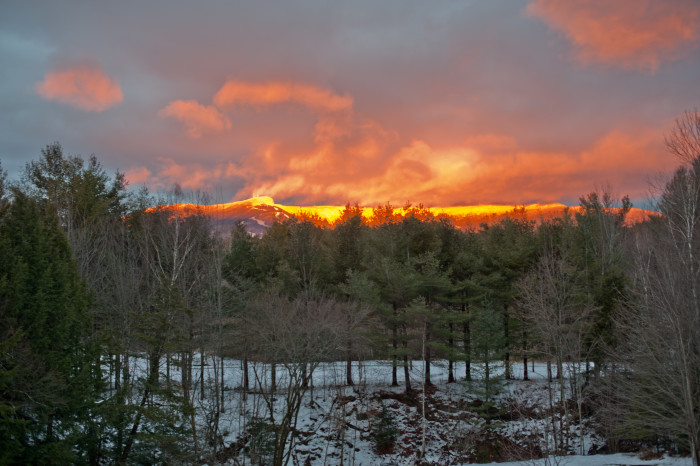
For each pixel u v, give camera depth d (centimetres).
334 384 3669
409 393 3475
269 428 2744
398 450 2962
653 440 2692
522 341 3791
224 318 3297
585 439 2972
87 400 1845
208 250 3644
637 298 2530
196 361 3506
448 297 3797
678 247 2300
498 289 3822
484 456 2903
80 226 3456
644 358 2109
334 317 2836
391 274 3297
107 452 1975
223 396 3077
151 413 1994
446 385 3719
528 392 3572
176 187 3884
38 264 1805
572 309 2969
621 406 2542
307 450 2894
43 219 2023
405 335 3475
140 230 3912
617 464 2342
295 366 2720
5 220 1833
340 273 3816
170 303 2270
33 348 1709
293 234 3844
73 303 1955
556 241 3894
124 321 2634
